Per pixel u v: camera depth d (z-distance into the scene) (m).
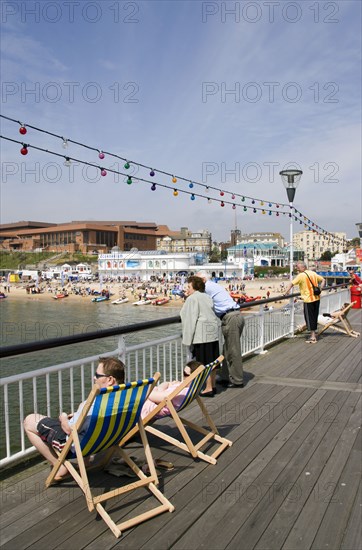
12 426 11.81
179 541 2.84
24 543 2.80
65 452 3.37
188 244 155.88
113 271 106.69
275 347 9.62
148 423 4.38
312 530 2.95
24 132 5.23
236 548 2.77
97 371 3.73
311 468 3.88
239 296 58.19
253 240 155.62
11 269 143.75
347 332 10.98
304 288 9.96
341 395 6.08
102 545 2.79
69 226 158.62
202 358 5.93
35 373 4.14
